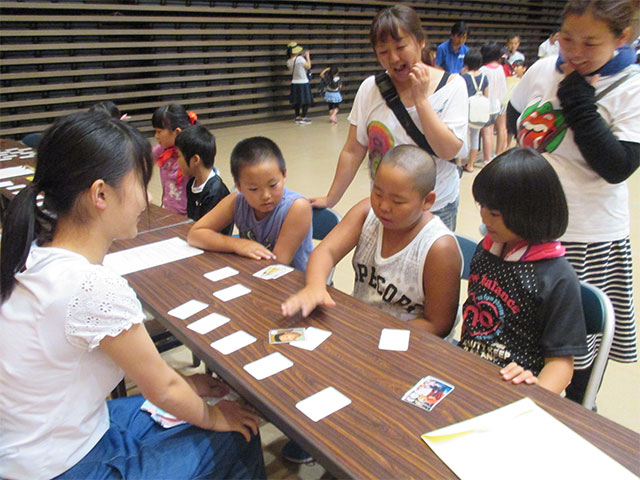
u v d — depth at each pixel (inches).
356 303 50.8
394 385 37.5
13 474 36.2
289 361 40.8
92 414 38.8
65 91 292.7
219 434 42.5
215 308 49.9
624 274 60.9
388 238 57.2
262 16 362.9
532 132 60.7
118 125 36.2
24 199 35.2
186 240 70.6
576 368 48.6
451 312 54.5
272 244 71.2
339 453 31.0
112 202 35.7
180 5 324.5
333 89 352.8
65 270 34.3
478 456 30.3
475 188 46.4
